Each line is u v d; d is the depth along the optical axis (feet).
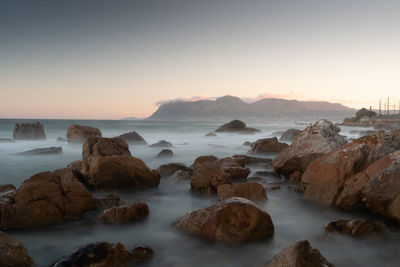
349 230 19.27
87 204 24.02
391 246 17.88
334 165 27.17
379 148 27.50
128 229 21.52
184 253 17.80
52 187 23.24
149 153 65.57
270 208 25.99
